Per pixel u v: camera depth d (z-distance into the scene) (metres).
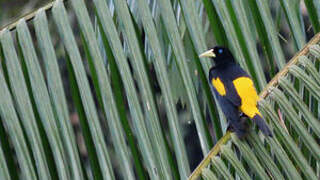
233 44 8.33
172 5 9.00
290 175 7.35
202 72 8.48
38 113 7.57
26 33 7.67
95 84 7.82
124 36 8.05
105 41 7.98
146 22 8.03
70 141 7.51
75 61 7.69
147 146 7.52
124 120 7.86
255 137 7.85
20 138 7.45
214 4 8.51
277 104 8.34
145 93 7.73
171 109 7.72
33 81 7.57
